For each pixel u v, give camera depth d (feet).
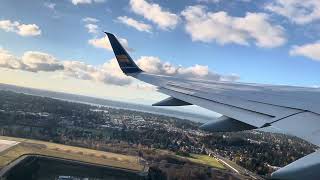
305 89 63.93
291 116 43.78
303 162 26.96
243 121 45.37
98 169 249.55
